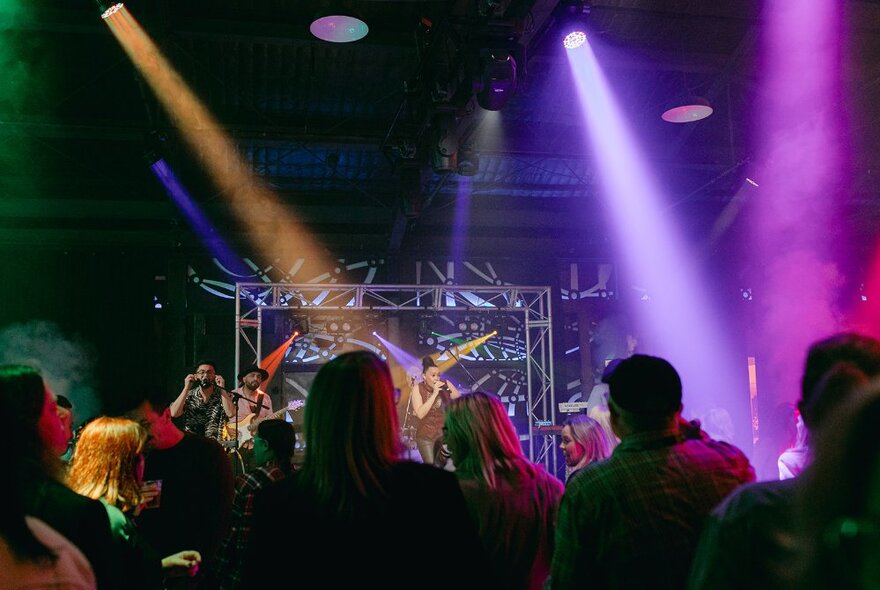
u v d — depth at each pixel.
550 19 7.18
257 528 1.87
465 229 12.19
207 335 11.43
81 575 1.47
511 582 2.71
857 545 0.84
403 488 1.85
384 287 11.34
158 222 11.21
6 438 1.40
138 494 2.96
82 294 11.09
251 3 7.59
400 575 1.78
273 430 3.76
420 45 7.39
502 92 6.35
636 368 2.35
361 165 10.73
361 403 1.88
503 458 2.83
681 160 10.73
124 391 3.75
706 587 1.34
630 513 2.18
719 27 8.26
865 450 0.86
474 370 12.09
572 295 12.52
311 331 11.60
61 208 10.69
